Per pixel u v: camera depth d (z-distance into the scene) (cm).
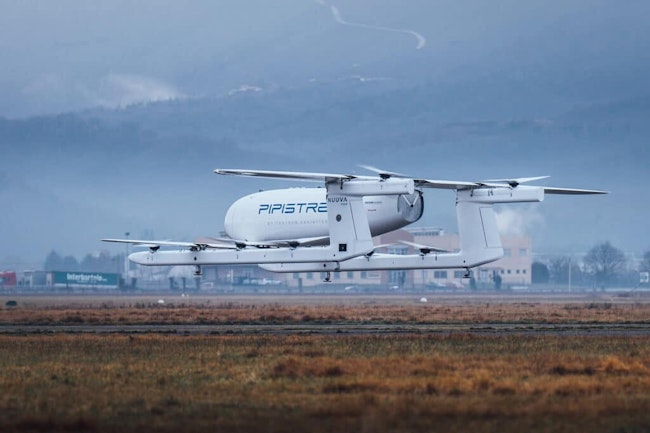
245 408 10569
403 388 11750
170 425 9712
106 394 11594
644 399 10981
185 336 19812
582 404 10600
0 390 12019
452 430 9369
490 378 12394
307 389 11869
